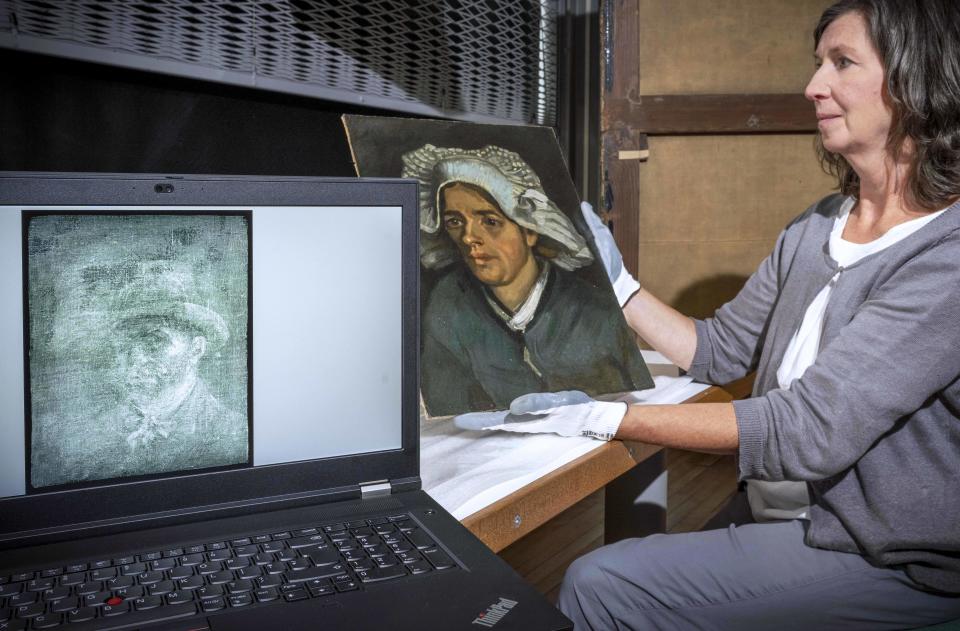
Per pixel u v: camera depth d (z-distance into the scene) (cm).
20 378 74
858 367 103
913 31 108
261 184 82
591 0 215
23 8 100
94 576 69
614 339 131
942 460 105
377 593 68
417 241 89
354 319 87
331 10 144
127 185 77
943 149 107
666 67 222
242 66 129
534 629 63
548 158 147
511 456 107
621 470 115
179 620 63
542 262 132
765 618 111
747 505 144
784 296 132
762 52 226
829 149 122
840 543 110
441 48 173
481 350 117
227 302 81
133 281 78
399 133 132
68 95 112
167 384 79
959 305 100
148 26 115
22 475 74
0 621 62
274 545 76
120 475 78
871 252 115
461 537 79
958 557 105
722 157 229
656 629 116
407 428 90
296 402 84
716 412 111
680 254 231
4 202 72
